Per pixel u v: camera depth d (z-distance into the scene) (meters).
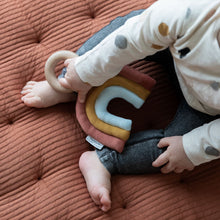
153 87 1.08
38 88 1.03
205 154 0.87
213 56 0.68
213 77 0.72
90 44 1.01
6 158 0.98
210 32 0.67
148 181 0.99
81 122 0.98
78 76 0.89
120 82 0.98
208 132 0.84
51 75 0.98
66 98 1.04
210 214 0.97
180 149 0.90
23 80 1.08
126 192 0.98
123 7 1.18
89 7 1.17
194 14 0.68
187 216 0.96
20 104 1.04
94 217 0.94
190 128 0.95
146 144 0.96
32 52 1.10
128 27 0.77
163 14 0.71
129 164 0.96
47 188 0.97
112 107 1.07
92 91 0.98
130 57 0.82
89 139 1.00
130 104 1.08
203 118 0.94
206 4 0.68
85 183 0.98
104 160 0.96
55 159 1.00
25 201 0.95
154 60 1.08
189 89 0.86
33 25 1.13
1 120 1.03
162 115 1.08
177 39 0.72
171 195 0.97
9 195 0.97
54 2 1.16
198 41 0.69
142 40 0.76
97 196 0.92
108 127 0.96
